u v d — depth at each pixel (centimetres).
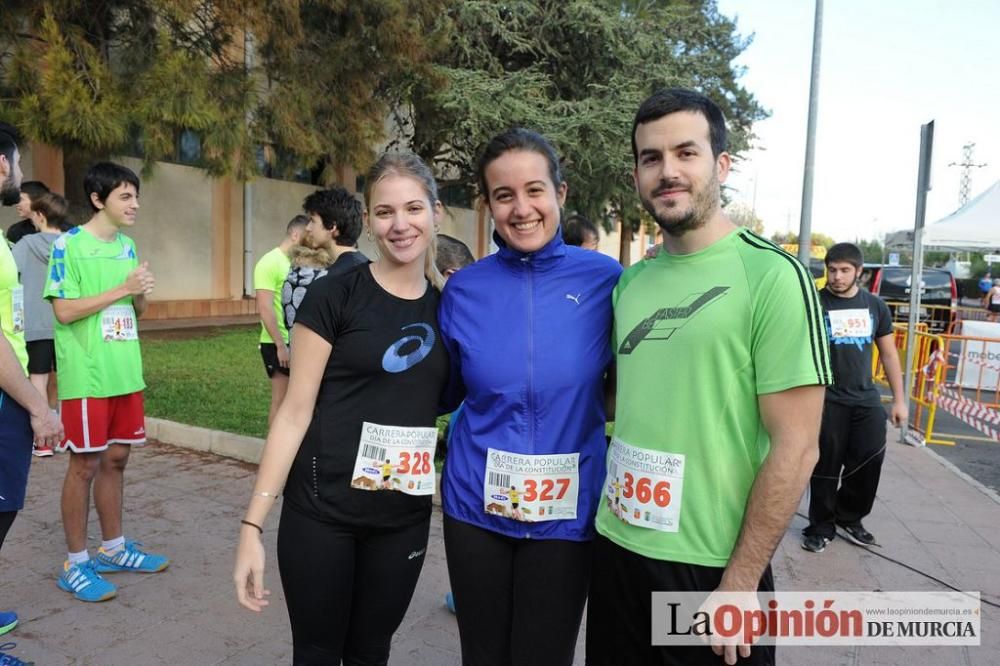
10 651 277
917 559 405
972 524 465
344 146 1088
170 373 841
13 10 757
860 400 411
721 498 169
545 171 189
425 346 201
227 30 893
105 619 304
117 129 736
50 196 530
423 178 200
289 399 197
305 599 199
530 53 1659
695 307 170
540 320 192
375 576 206
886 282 1794
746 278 166
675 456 171
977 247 1053
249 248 1633
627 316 183
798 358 157
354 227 413
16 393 244
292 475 200
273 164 1014
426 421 203
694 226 171
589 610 195
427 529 212
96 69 751
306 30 1036
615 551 183
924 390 815
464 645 204
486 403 194
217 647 286
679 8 1836
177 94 773
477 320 196
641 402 176
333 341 196
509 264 199
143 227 1417
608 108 1502
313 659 205
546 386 188
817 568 391
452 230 2359
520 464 189
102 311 321
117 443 339
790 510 159
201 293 1544
